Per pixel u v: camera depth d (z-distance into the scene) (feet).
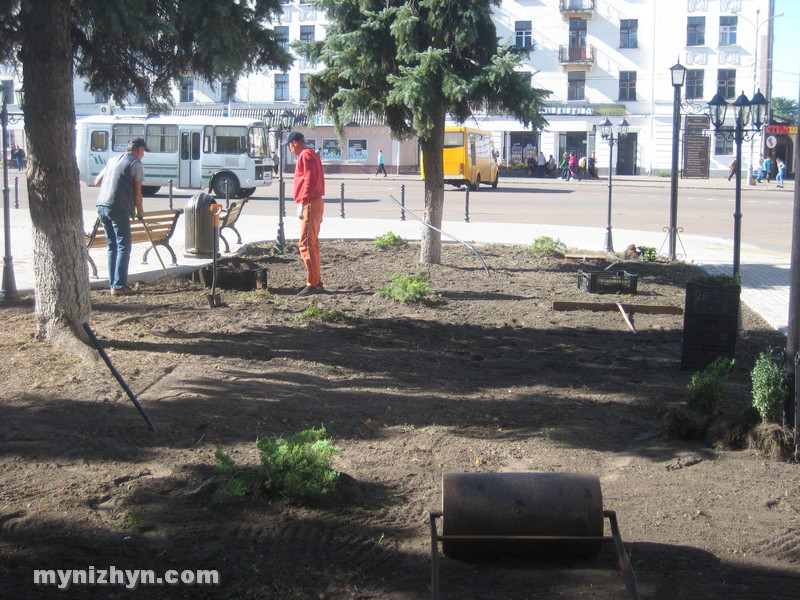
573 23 186.09
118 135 115.14
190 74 27.68
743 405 21.70
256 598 11.94
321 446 15.51
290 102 188.03
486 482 13.21
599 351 28.07
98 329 27.40
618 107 185.68
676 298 38.34
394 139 45.88
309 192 35.83
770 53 177.17
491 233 66.85
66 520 13.98
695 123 179.73
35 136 23.71
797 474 17.10
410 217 81.87
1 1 22.08
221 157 111.14
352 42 39.40
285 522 14.28
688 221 82.89
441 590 12.30
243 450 17.46
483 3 39.68
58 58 23.44
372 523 14.49
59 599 11.67
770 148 176.55
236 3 23.93
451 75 38.47
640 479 16.85
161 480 15.70
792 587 12.51
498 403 21.68
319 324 30.07
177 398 20.36
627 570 11.92
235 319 30.27
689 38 180.14
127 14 20.61
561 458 17.93
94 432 17.98
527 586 12.47
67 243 24.52
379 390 22.30
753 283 44.57
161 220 40.68
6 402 19.60
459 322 32.04
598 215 87.92
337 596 12.07
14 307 31.58
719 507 15.44
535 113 39.99
